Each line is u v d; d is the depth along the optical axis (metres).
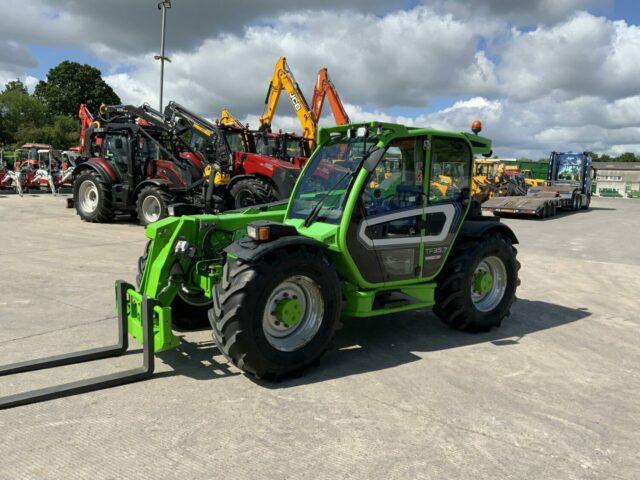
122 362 4.11
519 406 3.55
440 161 4.84
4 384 3.64
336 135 4.64
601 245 12.13
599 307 6.42
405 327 5.32
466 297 4.96
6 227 11.48
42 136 61.28
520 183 27.62
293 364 3.83
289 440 3.00
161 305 3.91
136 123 12.52
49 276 6.91
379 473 2.70
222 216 4.54
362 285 4.41
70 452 2.82
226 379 3.85
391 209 4.48
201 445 2.92
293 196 4.72
